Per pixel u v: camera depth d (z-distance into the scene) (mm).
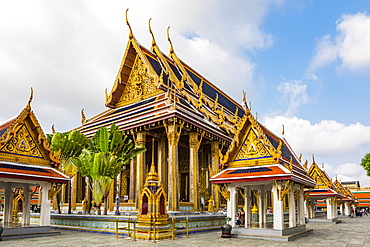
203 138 27438
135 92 29438
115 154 21094
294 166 18422
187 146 30516
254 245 13117
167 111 23203
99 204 20656
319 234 18703
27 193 18297
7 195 18656
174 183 21953
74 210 27766
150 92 28359
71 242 13891
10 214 18609
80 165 21312
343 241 15023
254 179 15438
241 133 17000
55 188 17656
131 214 22375
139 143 24453
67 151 22188
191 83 32156
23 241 14289
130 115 26422
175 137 22625
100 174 20516
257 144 16516
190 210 23125
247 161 16609
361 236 17500
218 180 16469
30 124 16484
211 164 27547
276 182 15477
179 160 31156
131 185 25250
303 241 14797
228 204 16812
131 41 29422
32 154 16438
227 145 29031
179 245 12961
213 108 31359
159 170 26344
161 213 15242
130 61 29828
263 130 17438
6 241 14289
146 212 15195
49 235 16594
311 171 32188
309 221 32125
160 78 27297
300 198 19766
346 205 52094
